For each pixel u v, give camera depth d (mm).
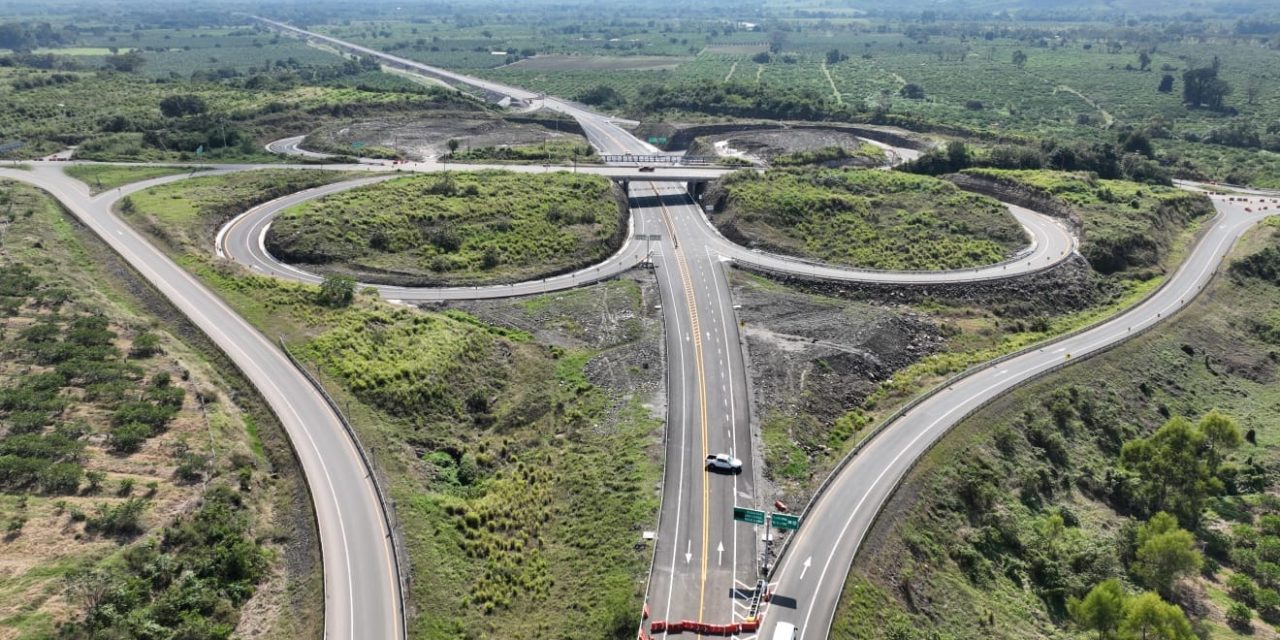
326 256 118375
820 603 59438
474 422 86875
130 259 109000
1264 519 80625
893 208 150750
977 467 80438
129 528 58594
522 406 89188
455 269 120688
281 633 54844
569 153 192625
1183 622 58906
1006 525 74250
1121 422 95125
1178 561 69125
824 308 111750
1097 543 75188
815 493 71375
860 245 135750
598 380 93875
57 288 92812
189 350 87250
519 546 67562
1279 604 70375
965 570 69375
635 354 98125
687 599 59375
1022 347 105688
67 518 58594
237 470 68125
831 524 68250
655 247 134875
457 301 111250
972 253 133000
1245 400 105250
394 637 54094
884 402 91750
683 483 73250
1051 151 183875
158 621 52531
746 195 148875
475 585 61156
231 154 173375
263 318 95312
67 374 75125
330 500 66875
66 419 69312
